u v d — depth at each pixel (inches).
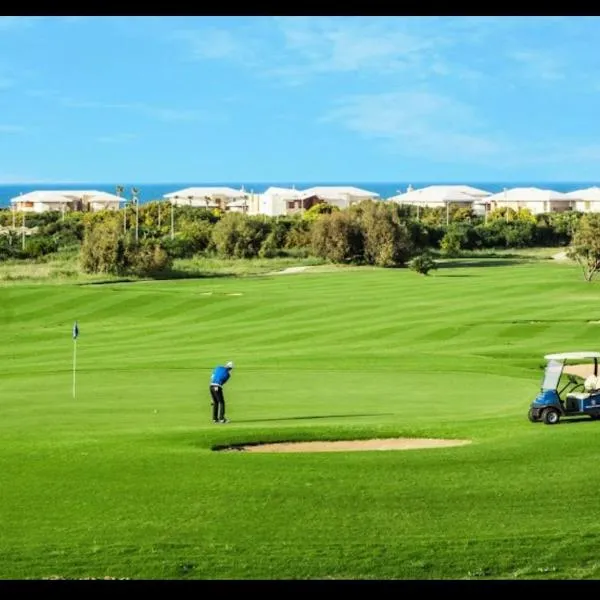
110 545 850.8
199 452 1119.0
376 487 994.1
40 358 2316.7
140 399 1579.7
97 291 3511.3
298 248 5713.6
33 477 1026.7
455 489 986.1
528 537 861.8
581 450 1109.7
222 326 2886.3
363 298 3363.7
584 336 2509.8
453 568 808.3
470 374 1873.8
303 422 1342.3
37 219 7755.9
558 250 6259.8
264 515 920.3
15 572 798.5
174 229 6791.3
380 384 1749.5
